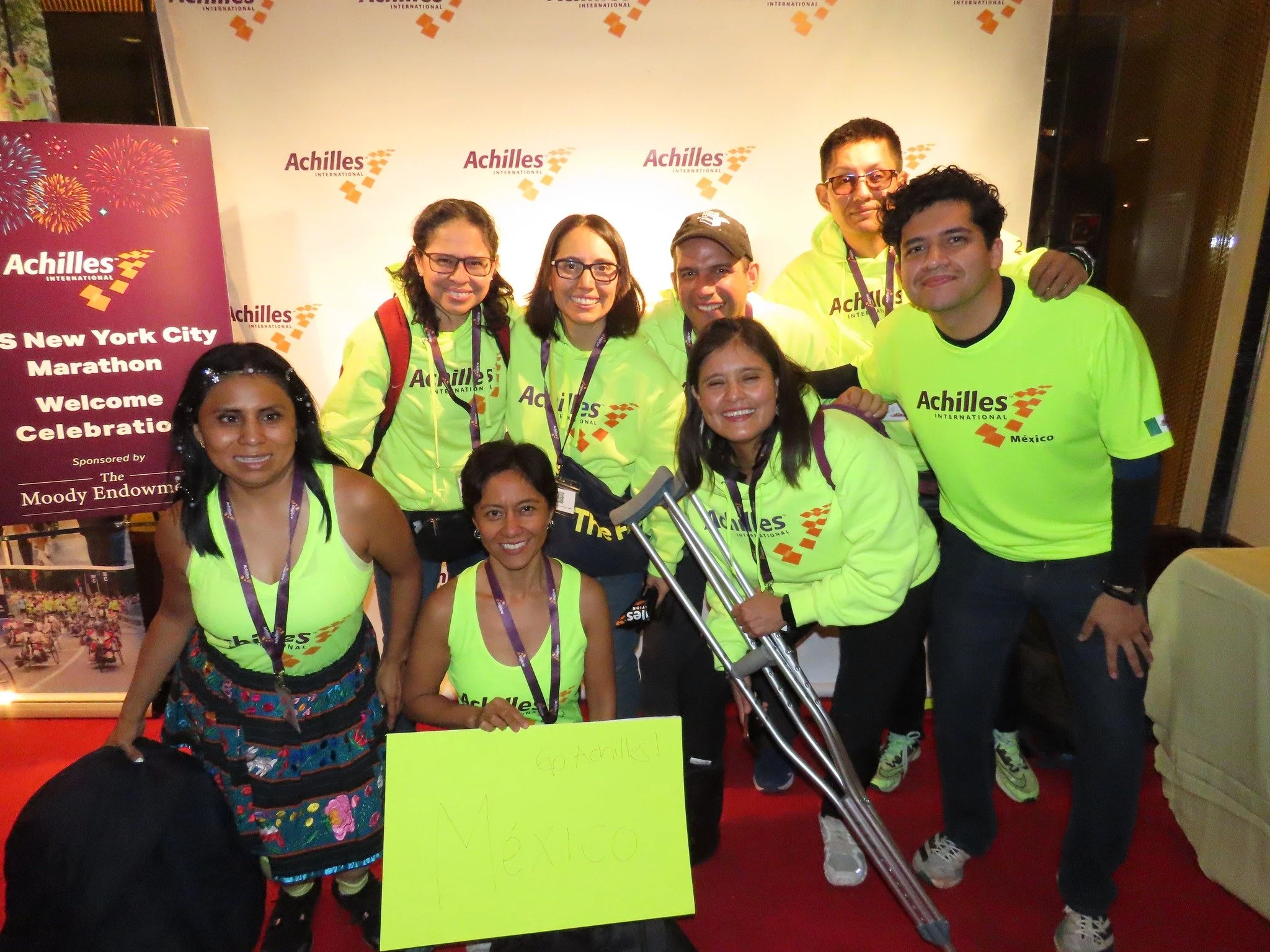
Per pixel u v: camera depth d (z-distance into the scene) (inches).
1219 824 91.7
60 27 115.2
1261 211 135.0
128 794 71.3
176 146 106.5
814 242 112.9
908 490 77.3
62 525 121.8
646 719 68.2
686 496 75.7
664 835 67.2
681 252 92.7
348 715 77.4
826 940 86.4
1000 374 73.8
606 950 68.8
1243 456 142.5
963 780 89.1
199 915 73.0
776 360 70.5
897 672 86.1
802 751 115.1
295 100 115.9
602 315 90.0
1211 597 90.4
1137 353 69.4
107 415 111.3
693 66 116.3
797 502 76.0
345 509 72.9
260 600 71.3
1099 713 77.7
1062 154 123.5
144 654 77.0
